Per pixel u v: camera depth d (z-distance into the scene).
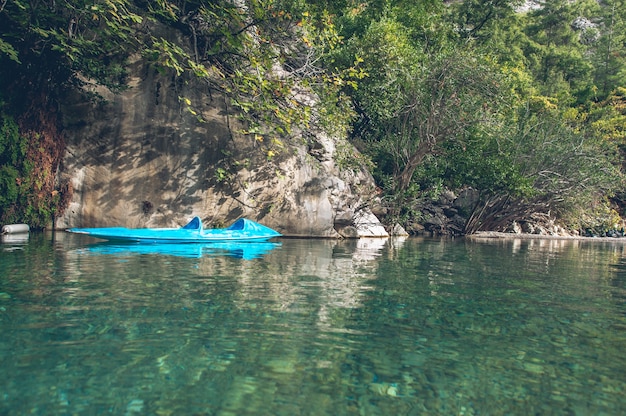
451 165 15.83
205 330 2.77
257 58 10.01
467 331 2.96
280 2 11.41
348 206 12.32
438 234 16.25
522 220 20.45
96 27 10.23
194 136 11.03
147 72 11.00
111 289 3.84
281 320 3.05
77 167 10.45
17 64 9.95
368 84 14.95
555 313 3.55
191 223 9.31
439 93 14.05
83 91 10.51
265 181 11.32
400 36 16.34
